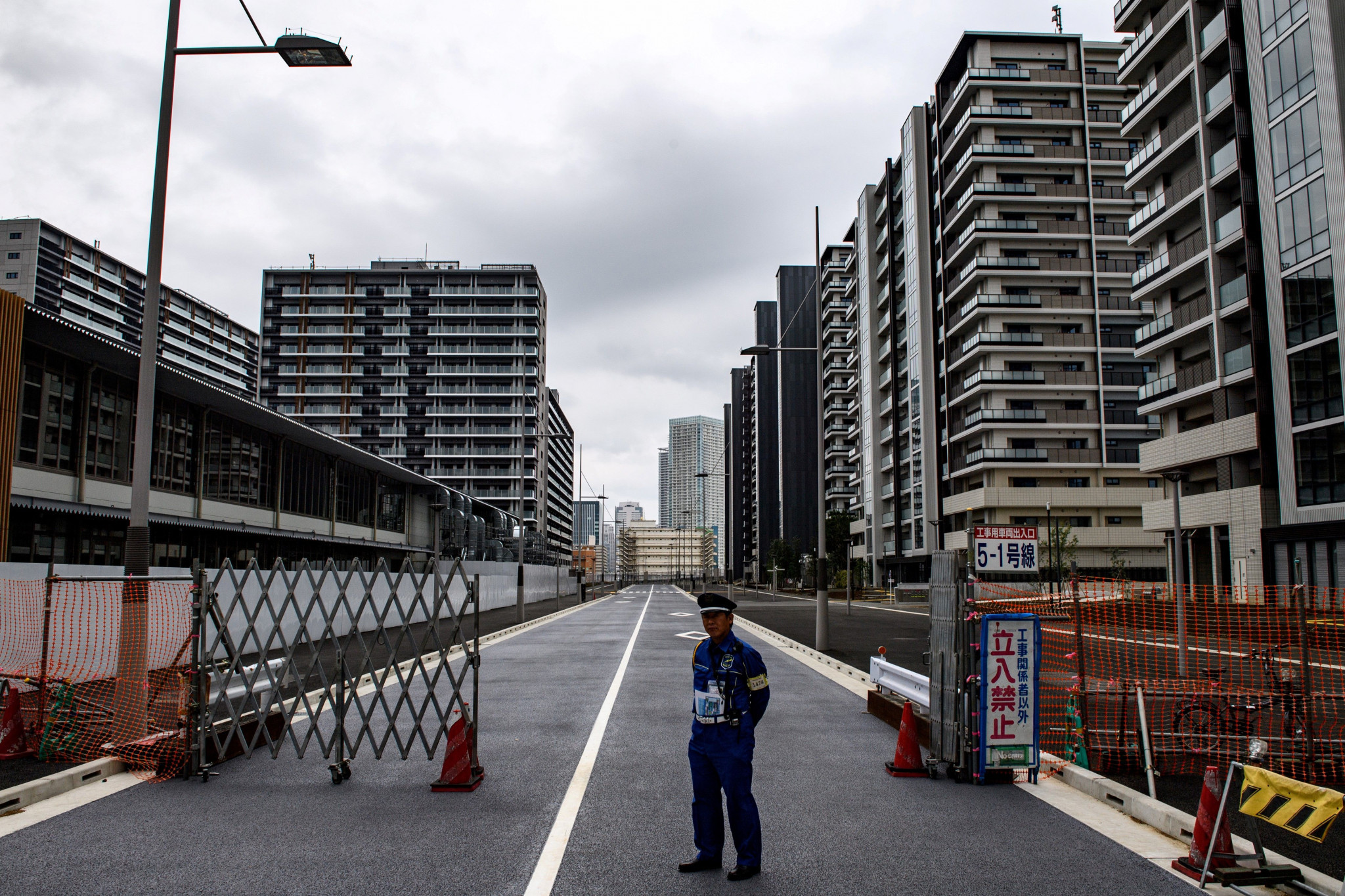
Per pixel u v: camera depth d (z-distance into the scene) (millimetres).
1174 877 4828
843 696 12102
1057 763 7414
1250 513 31656
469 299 109000
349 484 47594
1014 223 63000
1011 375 61500
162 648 12234
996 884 4695
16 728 7730
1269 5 31031
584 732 9273
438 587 7188
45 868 4945
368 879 4758
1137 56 40500
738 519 163750
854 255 93500
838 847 5332
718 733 4922
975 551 11219
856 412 98750
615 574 180500
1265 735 8352
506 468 106062
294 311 108875
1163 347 39344
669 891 4578
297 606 7488
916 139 73875
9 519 20281
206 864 5008
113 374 26438
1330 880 4535
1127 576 59156
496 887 4629
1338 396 27719
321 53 10750
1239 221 33062
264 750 8359
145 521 9180
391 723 7172
